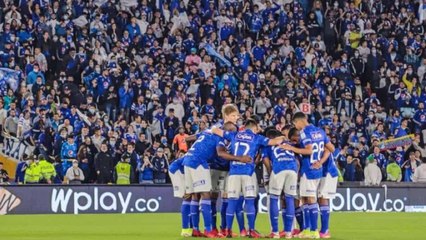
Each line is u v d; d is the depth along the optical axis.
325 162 31.62
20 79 58.81
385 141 62.12
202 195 31.45
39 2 63.44
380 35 71.75
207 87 61.91
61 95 58.12
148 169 55.47
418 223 44.28
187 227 32.38
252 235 31.33
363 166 60.72
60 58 61.03
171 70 63.44
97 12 64.56
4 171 55.06
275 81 64.94
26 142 55.41
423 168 60.56
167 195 54.28
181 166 32.53
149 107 59.66
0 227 40.12
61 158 54.25
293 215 31.22
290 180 30.95
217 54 65.50
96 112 57.94
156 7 67.62
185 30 66.75
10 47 59.97
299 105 62.09
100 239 32.69
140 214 51.66
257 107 62.09
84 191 52.50
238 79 64.62
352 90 66.50
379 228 40.28
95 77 60.16
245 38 68.44
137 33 64.94
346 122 63.91
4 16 61.66
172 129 58.88
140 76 62.03
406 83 68.56
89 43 62.97
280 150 30.98
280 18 69.75
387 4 73.81
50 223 43.09
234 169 30.95
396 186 58.03
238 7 69.56
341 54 70.44
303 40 68.75
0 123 56.03
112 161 54.88
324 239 31.72
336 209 56.31
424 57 71.44
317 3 71.31
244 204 32.31
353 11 72.19
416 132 65.25
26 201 51.38
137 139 56.81
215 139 31.36
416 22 73.00
